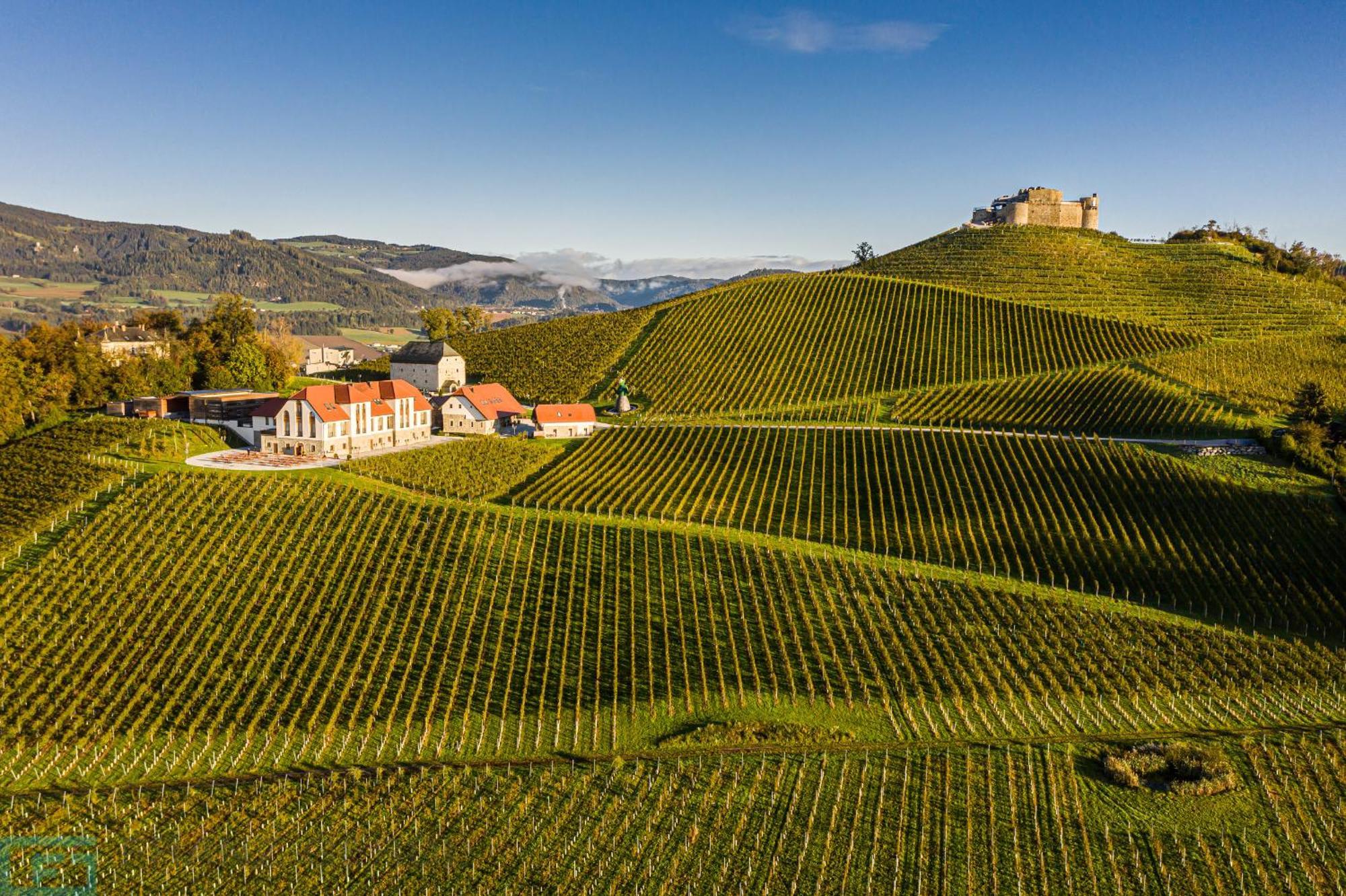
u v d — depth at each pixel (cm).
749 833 6209
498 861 5988
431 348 17525
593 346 18100
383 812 6425
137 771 6925
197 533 9625
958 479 11281
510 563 9438
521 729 7331
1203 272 19762
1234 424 12262
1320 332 16012
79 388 14225
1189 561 9419
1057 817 6284
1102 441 11944
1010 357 15488
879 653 8181
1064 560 9544
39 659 7994
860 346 16562
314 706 7575
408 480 11112
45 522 9762
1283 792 6500
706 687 7750
